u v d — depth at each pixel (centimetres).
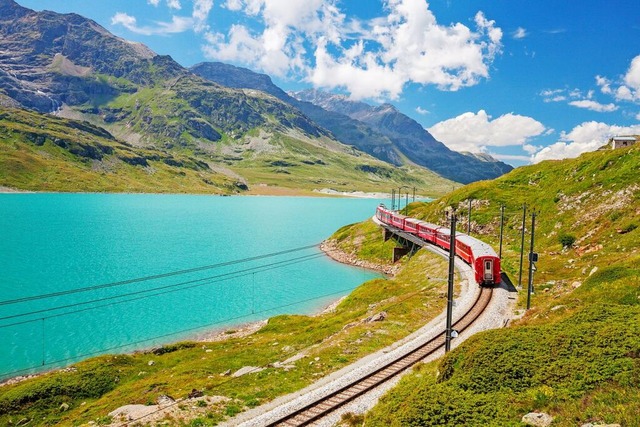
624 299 3788
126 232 18238
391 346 4484
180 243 16212
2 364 6053
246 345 5934
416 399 2403
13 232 16900
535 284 6256
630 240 6225
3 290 9681
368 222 15838
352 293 8138
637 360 2275
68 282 10469
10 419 3994
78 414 3888
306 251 15062
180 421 3031
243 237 18138
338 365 4100
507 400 2248
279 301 9312
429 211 13812
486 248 7069
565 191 9825
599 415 1845
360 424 2772
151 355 5781
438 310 5631
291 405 3181
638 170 8381
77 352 6512
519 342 2820
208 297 9619
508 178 12794
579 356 2508
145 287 10388
